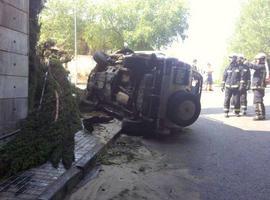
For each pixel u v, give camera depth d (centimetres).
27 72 364
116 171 356
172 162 404
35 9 425
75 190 300
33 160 304
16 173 293
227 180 349
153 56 534
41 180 282
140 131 541
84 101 646
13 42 334
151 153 439
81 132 465
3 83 321
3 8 315
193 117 525
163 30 2052
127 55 604
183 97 515
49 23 1950
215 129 604
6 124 329
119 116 593
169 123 528
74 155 340
